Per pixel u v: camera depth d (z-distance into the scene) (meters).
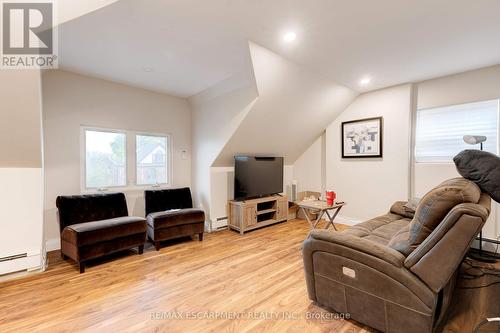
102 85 3.34
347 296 1.61
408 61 2.79
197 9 1.82
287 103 3.39
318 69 3.00
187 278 2.28
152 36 2.21
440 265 1.30
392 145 3.67
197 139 4.22
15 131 2.03
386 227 2.50
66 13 1.60
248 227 3.83
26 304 1.86
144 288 2.10
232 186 4.23
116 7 1.77
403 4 1.77
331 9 1.83
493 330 1.53
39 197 2.41
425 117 3.45
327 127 4.46
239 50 2.51
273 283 2.18
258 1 1.73
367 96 3.92
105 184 3.40
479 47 2.44
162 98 3.99
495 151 2.91
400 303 1.39
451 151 3.23
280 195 4.58
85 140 3.21
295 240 3.43
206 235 3.70
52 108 2.94
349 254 1.57
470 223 1.22
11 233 2.29
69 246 2.50
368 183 3.95
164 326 1.61
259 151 4.24
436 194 1.38
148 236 3.29
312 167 4.86
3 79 1.75
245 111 3.25
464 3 1.75
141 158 3.77
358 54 2.60
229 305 1.85
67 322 1.65
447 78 3.23
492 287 2.07
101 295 1.99
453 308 1.79
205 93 3.88
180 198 3.84
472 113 3.07
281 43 2.36
